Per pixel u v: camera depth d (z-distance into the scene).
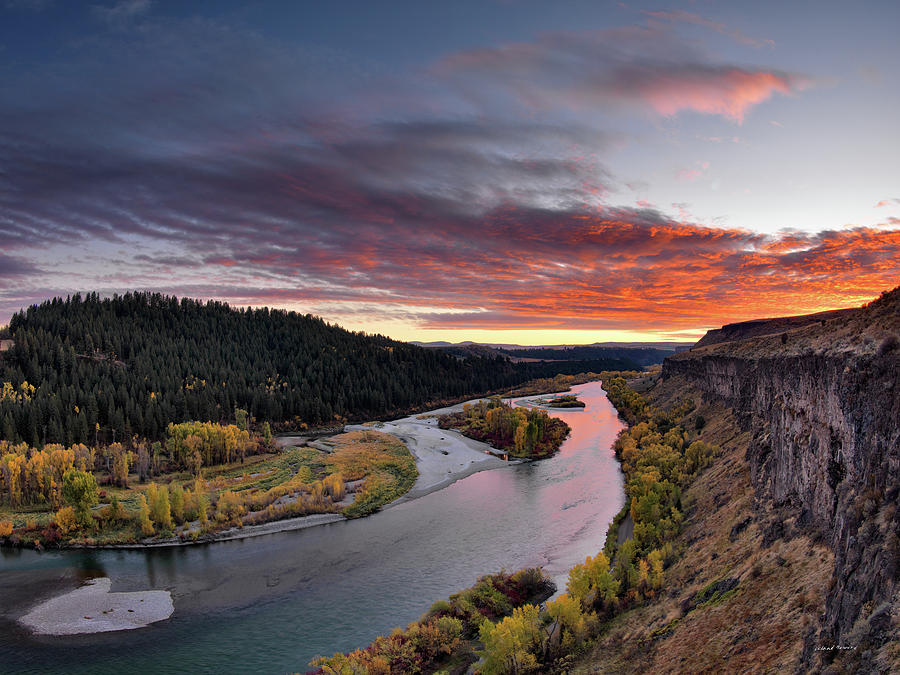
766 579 38.66
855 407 34.59
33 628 60.53
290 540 86.25
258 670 51.84
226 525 91.19
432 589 66.69
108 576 74.06
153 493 90.81
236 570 75.19
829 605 27.97
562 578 66.19
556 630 49.84
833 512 36.91
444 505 102.12
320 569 74.44
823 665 24.25
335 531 89.81
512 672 45.19
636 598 52.16
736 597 39.34
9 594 69.06
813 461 43.03
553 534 82.75
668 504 74.94
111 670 52.47
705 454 90.62
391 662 48.78
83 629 60.09
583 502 98.19
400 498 108.62
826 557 34.62
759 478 58.28
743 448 77.56
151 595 68.19
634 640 43.41
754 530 49.25
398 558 76.81
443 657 50.78
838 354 40.12
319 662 51.72
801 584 34.25
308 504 99.31
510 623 47.22
